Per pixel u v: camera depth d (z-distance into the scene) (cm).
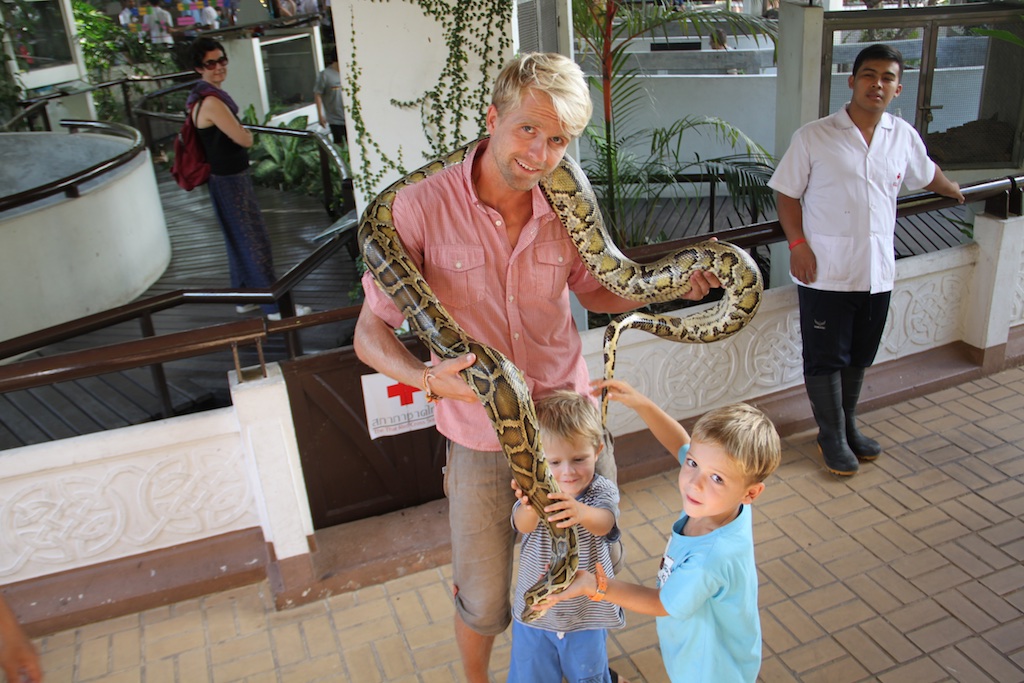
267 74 1641
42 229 819
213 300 465
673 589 250
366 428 427
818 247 452
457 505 288
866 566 406
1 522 384
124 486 395
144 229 939
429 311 249
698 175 754
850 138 440
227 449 401
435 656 369
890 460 486
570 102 224
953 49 812
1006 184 518
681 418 502
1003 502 445
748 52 1116
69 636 390
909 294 537
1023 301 562
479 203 255
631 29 689
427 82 488
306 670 366
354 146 510
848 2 1153
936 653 355
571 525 256
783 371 521
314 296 796
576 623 291
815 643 363
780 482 473
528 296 270
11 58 1360
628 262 287
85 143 1109
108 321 443
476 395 249
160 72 1680
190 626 393
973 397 541
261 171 1230
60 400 612
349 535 430
